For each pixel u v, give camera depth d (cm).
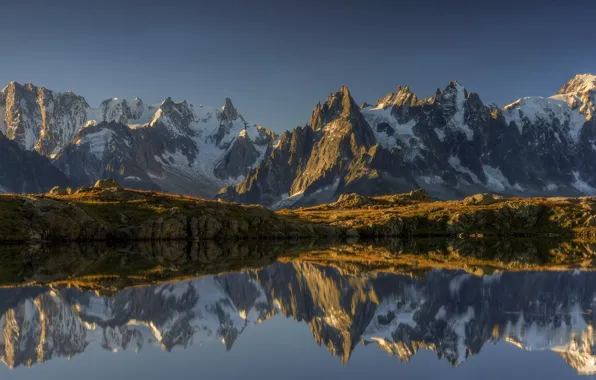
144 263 10438
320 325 5475
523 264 10569
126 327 5272
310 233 19925
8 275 8494
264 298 6894
